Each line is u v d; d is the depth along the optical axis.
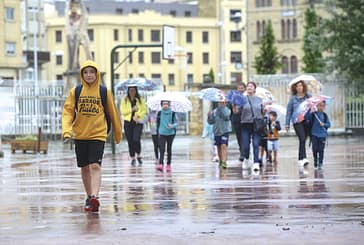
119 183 32.53
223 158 40.16
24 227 20.62
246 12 185.00
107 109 23.42
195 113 93.44
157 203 25.23
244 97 38.56
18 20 148.62
